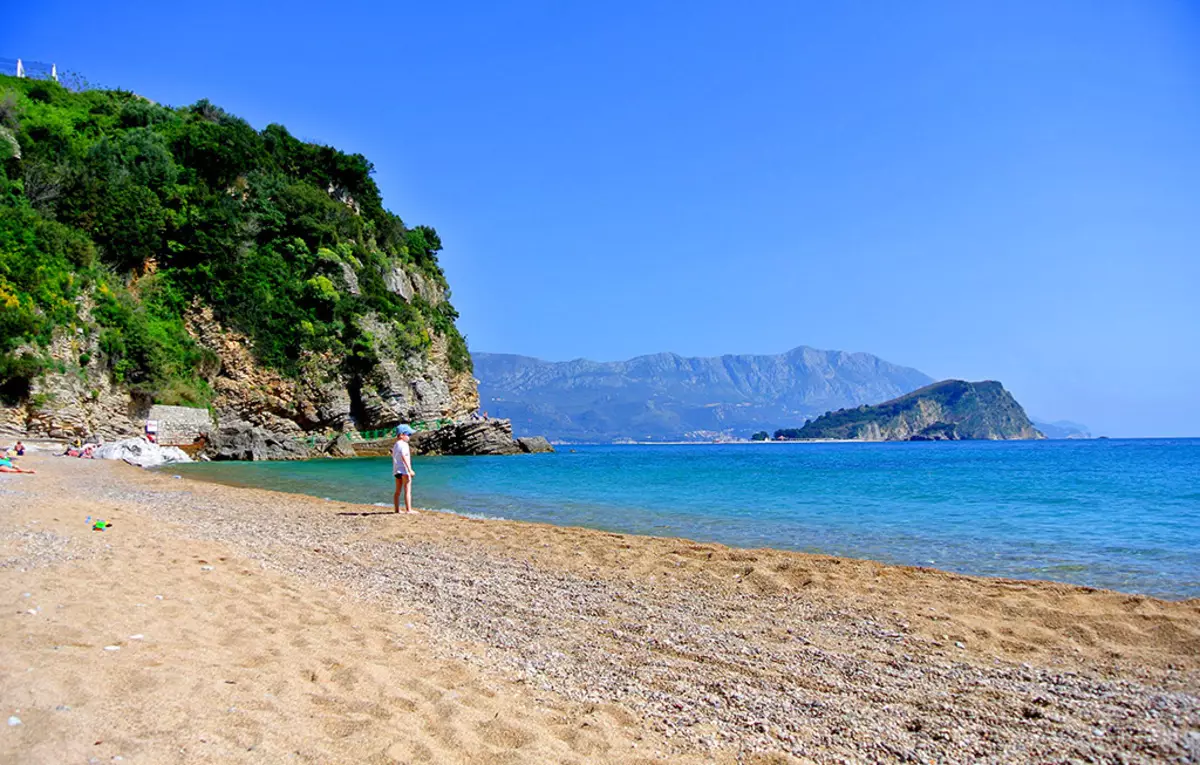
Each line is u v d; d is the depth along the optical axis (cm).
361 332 7138
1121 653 727
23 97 6819
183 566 1074
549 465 5991
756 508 2427
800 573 1142
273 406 6588
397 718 514
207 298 6431
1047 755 487
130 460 4588
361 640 748
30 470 3027
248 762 410
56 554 1070
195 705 488
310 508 2116
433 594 1006
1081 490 3206
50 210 5638
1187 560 1370
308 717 496
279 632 749
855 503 2614
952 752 495
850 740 517
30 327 4769
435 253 10394
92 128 6894
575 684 640
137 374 5578
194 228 6506
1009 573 1253
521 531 1631
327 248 7300
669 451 14450
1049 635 795
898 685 640
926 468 5606
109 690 491
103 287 5584
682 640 790
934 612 900
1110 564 1333
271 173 7556
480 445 7794
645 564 1238
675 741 509
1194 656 711
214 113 8100
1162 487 3353
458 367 8938
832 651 748
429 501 2648
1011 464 6266
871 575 1127
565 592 1028
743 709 580
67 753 385
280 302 6794
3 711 432
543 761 457
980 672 675
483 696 591
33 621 666
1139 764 468
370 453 6956
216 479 3522
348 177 8538
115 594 832
